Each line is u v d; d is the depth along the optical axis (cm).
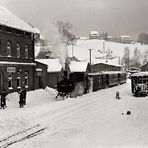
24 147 1461
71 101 3512
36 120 2241
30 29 4203
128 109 2723
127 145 1409
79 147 1437
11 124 2073
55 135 1747
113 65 10800
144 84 4025
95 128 1900
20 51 4019
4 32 3597
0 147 1453
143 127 1823
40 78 4731
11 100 3409
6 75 3616
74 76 4331
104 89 5716
